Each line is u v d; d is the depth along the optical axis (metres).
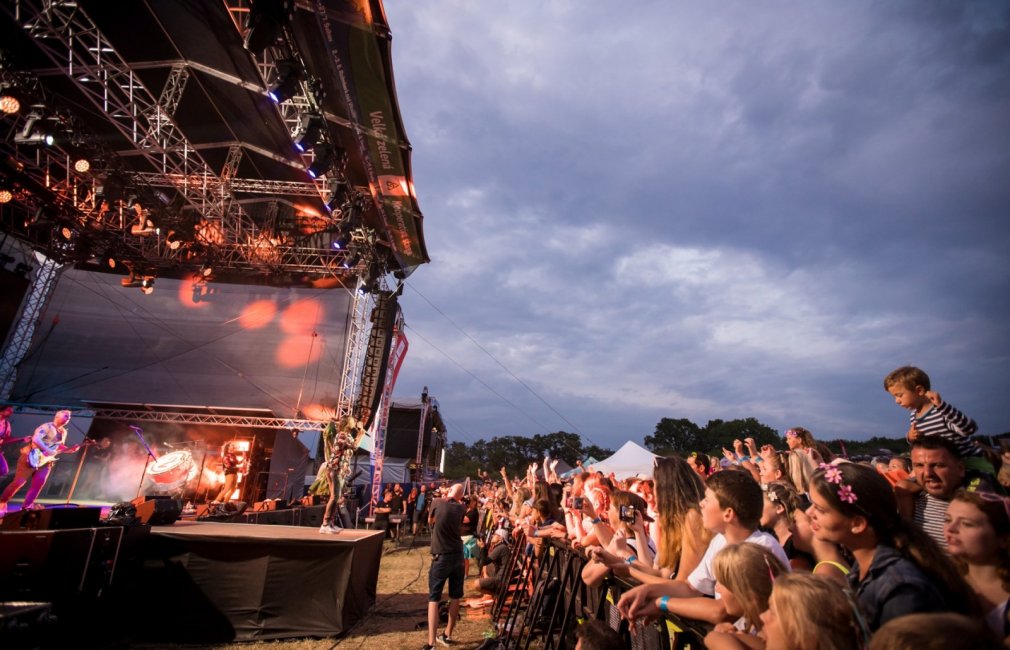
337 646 5.50
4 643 2.86
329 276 16.66
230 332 15.84
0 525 4.50
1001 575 1.65
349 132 10.10
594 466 15.40
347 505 12.74
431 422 32.81
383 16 6.80
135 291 16.06
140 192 11.91
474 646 5.52
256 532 6.61
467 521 9.52
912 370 3.69
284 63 7.88
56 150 10.98
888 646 0.93
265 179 13.41
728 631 1.68
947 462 2.59
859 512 1.69
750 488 2.06
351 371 15.55
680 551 2.67
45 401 14.41
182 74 9.94
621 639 2.22
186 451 14.20
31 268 15.17
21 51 9.30
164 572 5.77
